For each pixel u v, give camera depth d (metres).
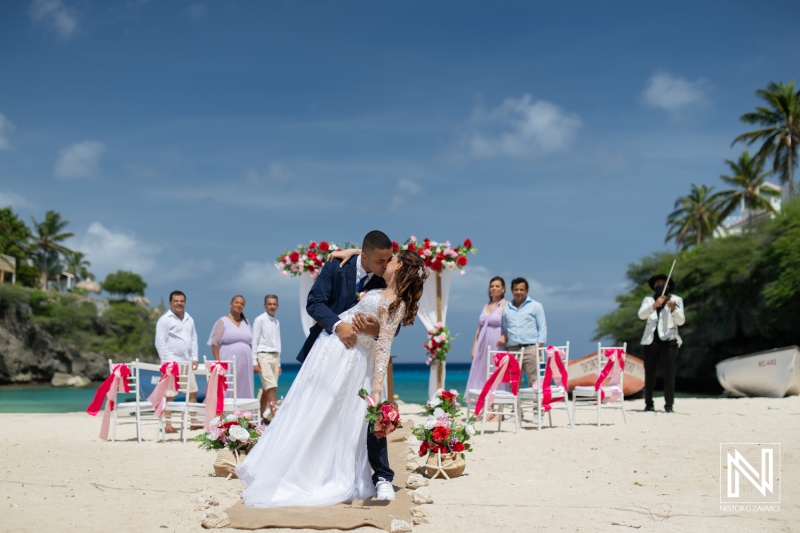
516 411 10.05
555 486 6.32
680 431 9.36
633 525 4.82
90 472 6.94
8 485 6.13
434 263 12.64
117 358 59.44
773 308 34.47
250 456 5.49
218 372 9.42
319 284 5.66
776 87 50.91
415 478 6.25
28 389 48.72
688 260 42.19
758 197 54.94
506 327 11.46
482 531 4.64
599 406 10.36
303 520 4.71
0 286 55.03
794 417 10.62
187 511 5.13
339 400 5.43
